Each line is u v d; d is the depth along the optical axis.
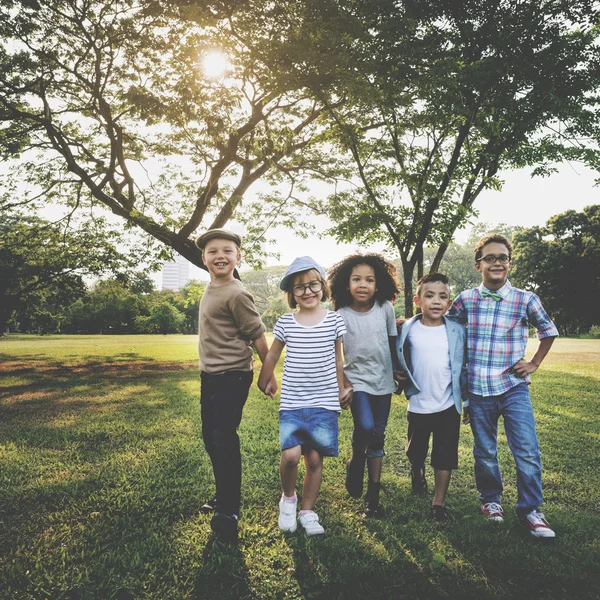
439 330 3.04
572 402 7.07
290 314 2.94
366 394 2.90
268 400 7.31
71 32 10.47
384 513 2.90
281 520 2.61
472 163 7.21
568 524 2.71
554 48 6.16
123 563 2.23
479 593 2.04
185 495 3.14
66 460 3.95
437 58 6.40
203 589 2.05
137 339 38.28
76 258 15.64
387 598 2.01
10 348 23.73
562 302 33.44
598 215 32.66
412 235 7.57
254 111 9.92
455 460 2.85
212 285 2.91
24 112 11.73
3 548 2.41
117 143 12.30
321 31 6.41
